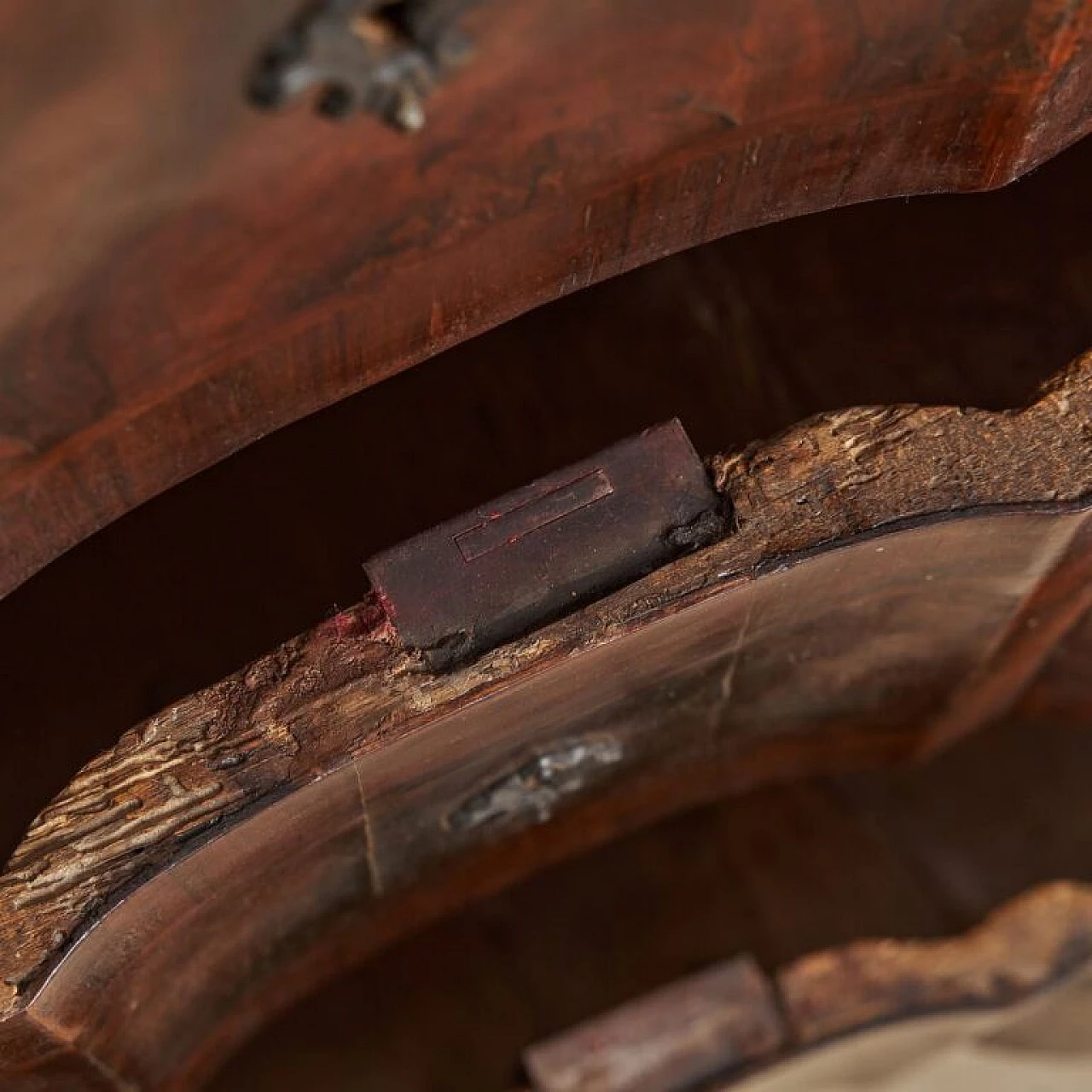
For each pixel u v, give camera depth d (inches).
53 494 24.0
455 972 37.4
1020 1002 35.4
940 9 23.3
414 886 32.2
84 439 23.6
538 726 28.0
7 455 23.3
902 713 32.6
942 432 26.2
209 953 29.2
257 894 28.4
